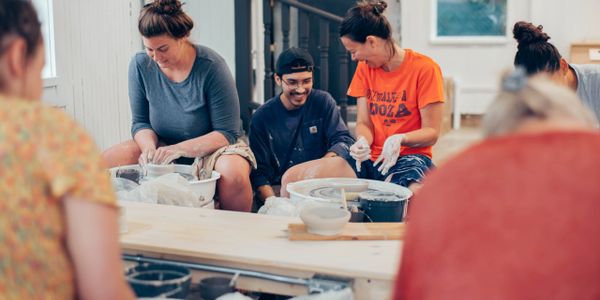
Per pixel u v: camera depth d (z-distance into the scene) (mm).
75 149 1132
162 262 1811
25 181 1104
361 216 2268
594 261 951
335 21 5043
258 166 3475
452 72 6816
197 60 3236
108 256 1146
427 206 1067
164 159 3084
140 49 4891
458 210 1021
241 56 4973
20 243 1103
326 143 3506
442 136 6305
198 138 3217
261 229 2090
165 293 1616
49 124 1128
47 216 1119
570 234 954
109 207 1156
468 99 6859
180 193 2658
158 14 3008
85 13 4203
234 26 4992
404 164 2986
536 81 1133
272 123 3459
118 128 4637
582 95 2943
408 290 1082
